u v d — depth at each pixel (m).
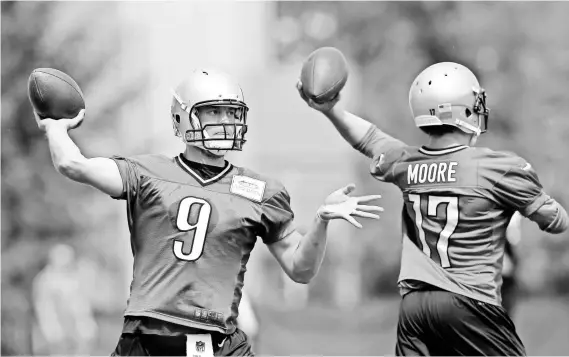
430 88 27.83
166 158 25.67
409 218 28.23
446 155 27.75
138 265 25.09
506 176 27.16
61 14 81.94
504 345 27.00
